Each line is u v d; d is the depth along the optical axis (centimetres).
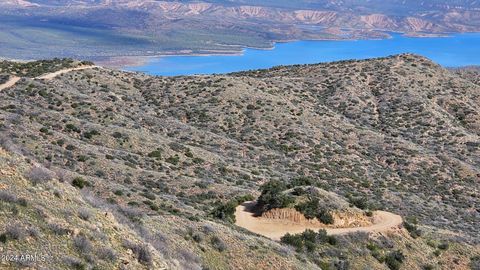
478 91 13912
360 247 4131
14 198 1797
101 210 2195
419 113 11812
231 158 7725
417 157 9381
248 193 5403
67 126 6506
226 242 2966
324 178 7769
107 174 4944
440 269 4297
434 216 6744
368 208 4956
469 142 10662
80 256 1688
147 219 2814
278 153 8688
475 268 4469
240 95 10888
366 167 8819
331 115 11156
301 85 13238
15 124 5428
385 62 14875
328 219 4506
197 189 5241
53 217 1825
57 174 2347
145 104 10194
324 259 3747
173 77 12475
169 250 2352
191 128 8900
